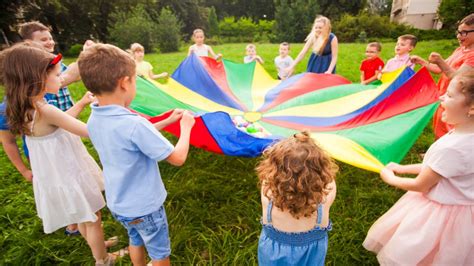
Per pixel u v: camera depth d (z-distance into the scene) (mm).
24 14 16750
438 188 1640
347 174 3260
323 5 29328
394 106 2814
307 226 1513
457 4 12258
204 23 29953
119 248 2400
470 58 2531
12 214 2744
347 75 7422
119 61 1422
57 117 1659
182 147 1596
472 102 1398
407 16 22453
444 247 1665
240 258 2266
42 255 2305
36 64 1568
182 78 4156
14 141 1893
